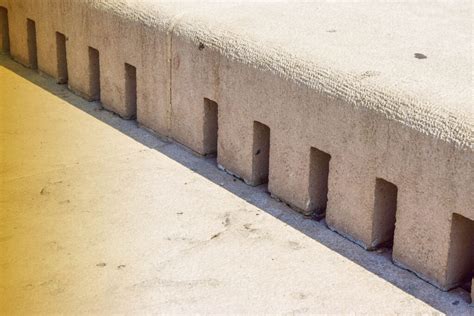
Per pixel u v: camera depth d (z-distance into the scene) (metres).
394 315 3.45
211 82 4.46
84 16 5.18
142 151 4.75
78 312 3.41
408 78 3.79
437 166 3.49
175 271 3.69
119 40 4.97
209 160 4.67
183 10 4.73
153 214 4.12
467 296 3.60
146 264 3.73
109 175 4.48
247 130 4.33
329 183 3.99
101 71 5.20
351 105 3.77
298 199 4.16
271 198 4.30
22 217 4.07
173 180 4.45
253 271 3.71
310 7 4.80
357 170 3.83
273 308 3.47
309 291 3.58
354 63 3.95
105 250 3.83
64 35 5.44
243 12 4.68
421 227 3.63
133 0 4.94
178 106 4.73
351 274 3.71
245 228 4.03
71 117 5.16
